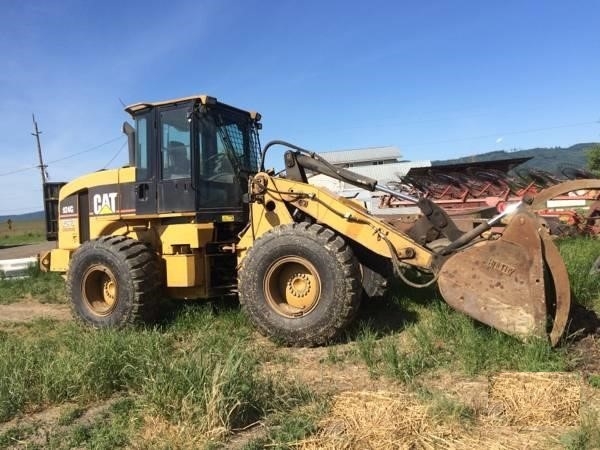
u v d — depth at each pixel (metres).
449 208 15.84
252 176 6.64
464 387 4.04
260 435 3.45
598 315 5.38
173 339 5.84
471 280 4.81
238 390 3.64
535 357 4.32
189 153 6.45
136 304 6.25
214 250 6.70
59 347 5.51
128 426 3.63
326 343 5.39
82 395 4.25
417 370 4.43
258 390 3.85
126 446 3.43
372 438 3.27
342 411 3.65
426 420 3.42
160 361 4.24
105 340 5.06
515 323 4.63
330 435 3.32
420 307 6.29
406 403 3.64
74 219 7.95
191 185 6.43
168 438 3.40
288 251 5.45
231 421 3.54
